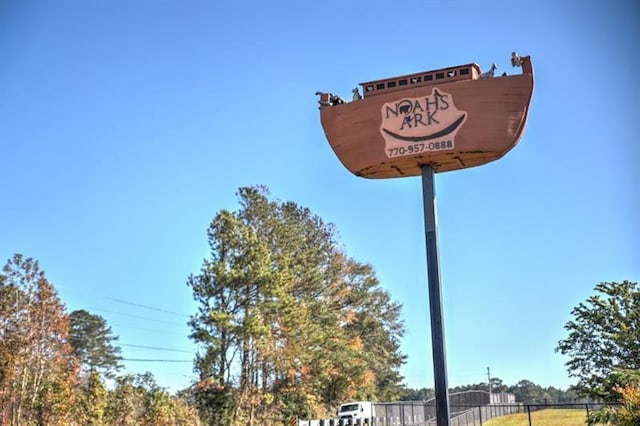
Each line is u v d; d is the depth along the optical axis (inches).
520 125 727.7
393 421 1971.0
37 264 1480.1
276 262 2006.6
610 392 1198.3
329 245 2544.3
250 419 1870.1
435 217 744.3
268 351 1859.0
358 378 2421.3
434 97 750.5
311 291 2235.5
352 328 2736.2
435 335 708.7
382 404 1850.4
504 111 730.2
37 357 1448.1
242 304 1818.4
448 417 681.6
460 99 740.7
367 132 768.3
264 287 1803.6
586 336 1354.6
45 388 1425.9
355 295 2635.3
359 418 1801.2
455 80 752.3
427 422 1780.3
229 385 1807.3
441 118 743.1
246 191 2089.1
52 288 1486.2
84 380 1711.4
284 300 1852.9
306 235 2485.2
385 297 2945.4
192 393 1790.1
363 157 767.7
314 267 2267.5
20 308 1439.5
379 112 765.9
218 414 1756.9
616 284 1373.0
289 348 1925.4
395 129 756.6
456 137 733.3
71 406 1441.9
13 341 1408.7
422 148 743.1
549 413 1926.7
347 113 782.5
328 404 2399.1
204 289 1788.9
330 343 2239.2
